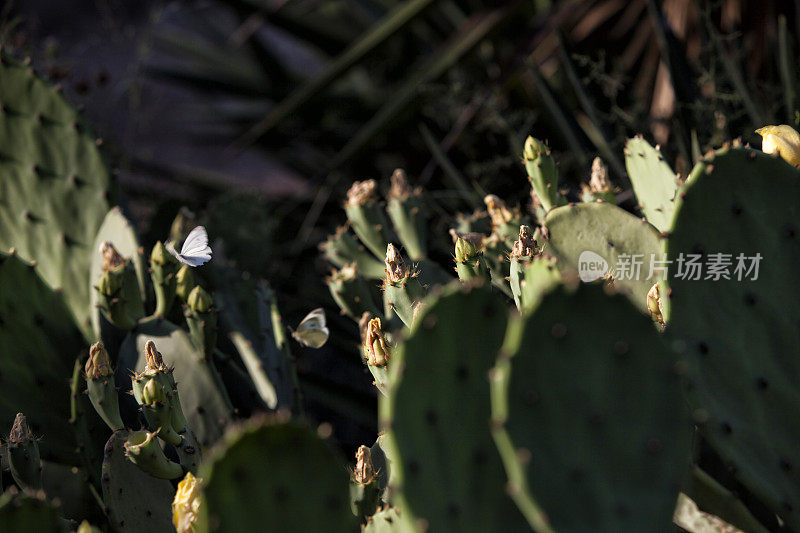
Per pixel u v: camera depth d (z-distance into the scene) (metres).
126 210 1.49
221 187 2.57
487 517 1.01
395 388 1.00
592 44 2.25
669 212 1.24
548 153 1.25
